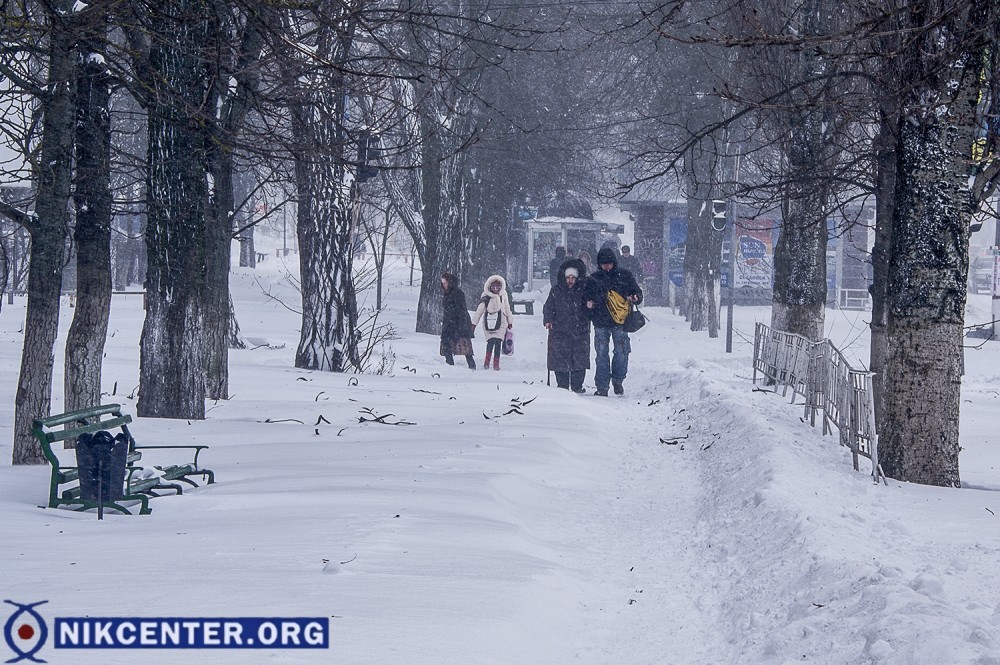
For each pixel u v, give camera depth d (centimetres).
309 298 3027
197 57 1583
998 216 1666
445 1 4012
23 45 1388
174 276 1842
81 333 1551
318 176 2134
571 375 2819
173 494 1183
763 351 2761
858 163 2083
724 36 1338
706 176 4572
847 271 7275
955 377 1571
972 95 1522
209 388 2239
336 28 1431
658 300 7031
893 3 1485
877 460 1501
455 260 4856
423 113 1780
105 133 1559
